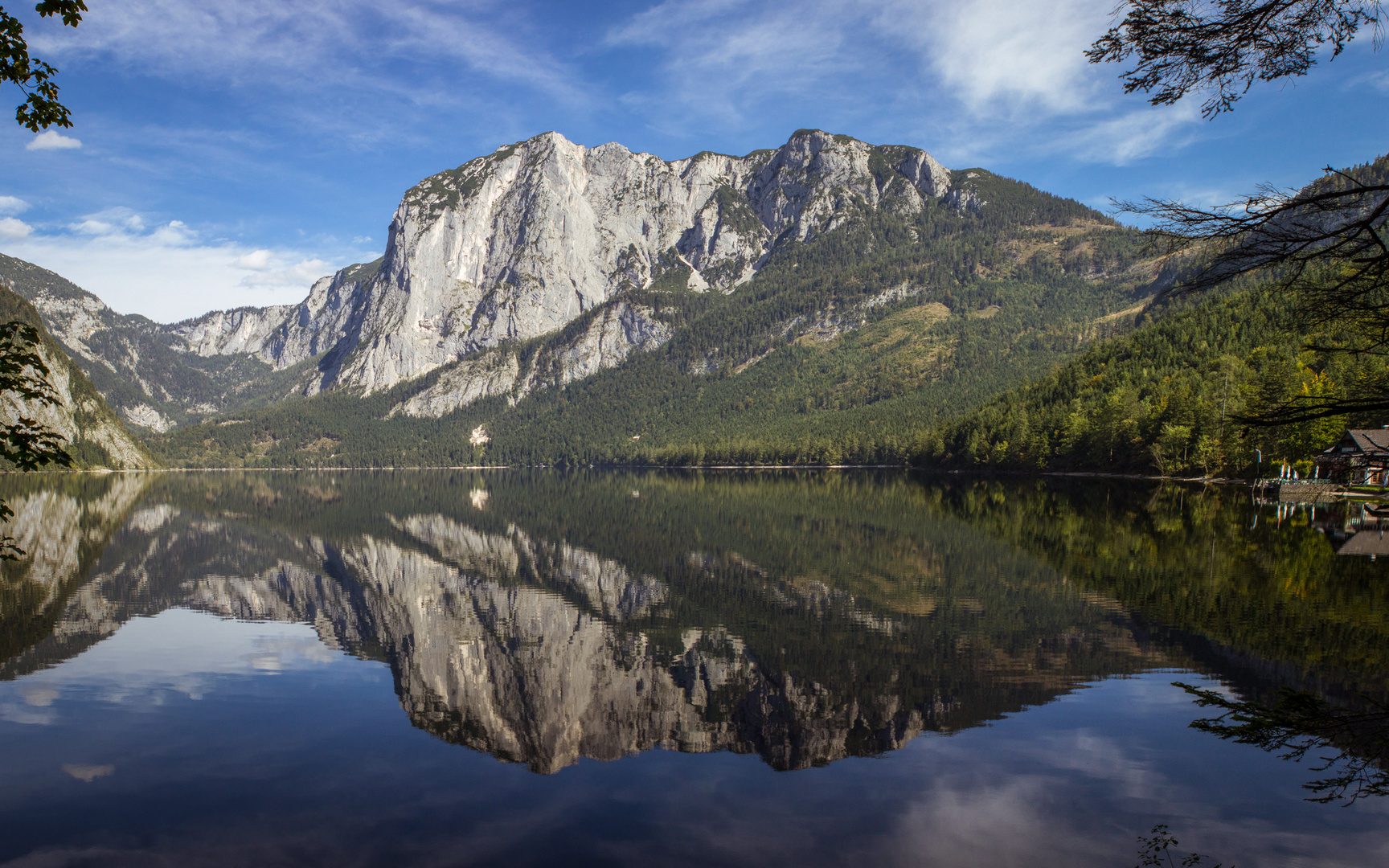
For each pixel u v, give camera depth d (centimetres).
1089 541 4712
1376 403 1143
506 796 1466
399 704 2048
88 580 3978
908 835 1273
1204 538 4703
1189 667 2141
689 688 2183
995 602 3083
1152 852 1193
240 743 1741
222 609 3306
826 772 1557
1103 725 1752
